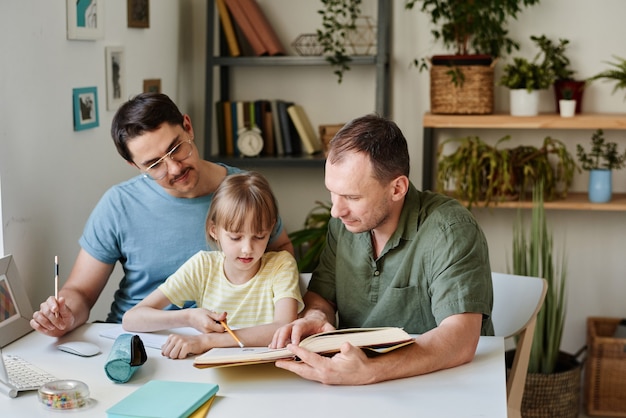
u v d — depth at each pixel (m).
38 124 2.45
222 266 2.16
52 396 1.58
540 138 3.69
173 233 2.33
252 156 3.64
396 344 1.68
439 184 3.49
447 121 3.41
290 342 1.87
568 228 3.73
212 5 3.58
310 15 3.73
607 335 3.69
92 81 2.82
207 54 3.59
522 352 2.22
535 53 3.61
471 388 1.64
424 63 3.53
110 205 2.34
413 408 1.54
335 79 3.77
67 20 2.62
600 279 3.73
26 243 2.39
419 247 1.98
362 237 2.07
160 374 1.75
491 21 3.49
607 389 3.42
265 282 2.14
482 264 1.90
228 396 1.62
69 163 2.66
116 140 2.17
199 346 1.87
